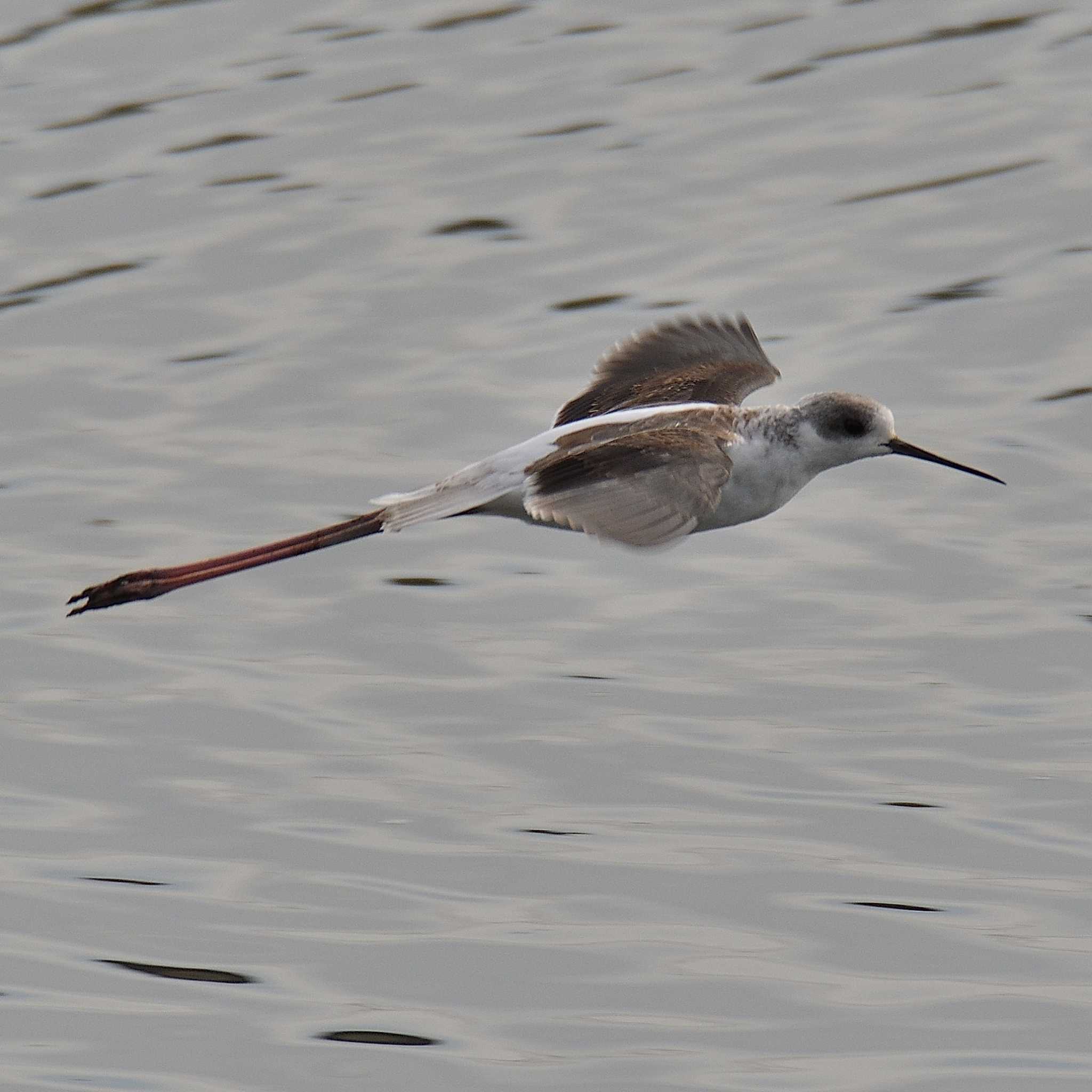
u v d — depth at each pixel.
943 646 13.88
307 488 16.14
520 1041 10.48
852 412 11.97
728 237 19.23
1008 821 12.17
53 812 12.61
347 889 11.76
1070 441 16.08
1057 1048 10.30
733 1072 10.19
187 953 11.23
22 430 17.33
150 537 15.66
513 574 15.12
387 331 18.27
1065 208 19.30
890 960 11.02
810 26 23.14
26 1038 10.59
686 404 12.34
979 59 22.14
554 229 19.61
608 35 23.34
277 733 13.33
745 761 12.80
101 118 22.42
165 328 18.72
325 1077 10.26
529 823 12.30
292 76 22.94
